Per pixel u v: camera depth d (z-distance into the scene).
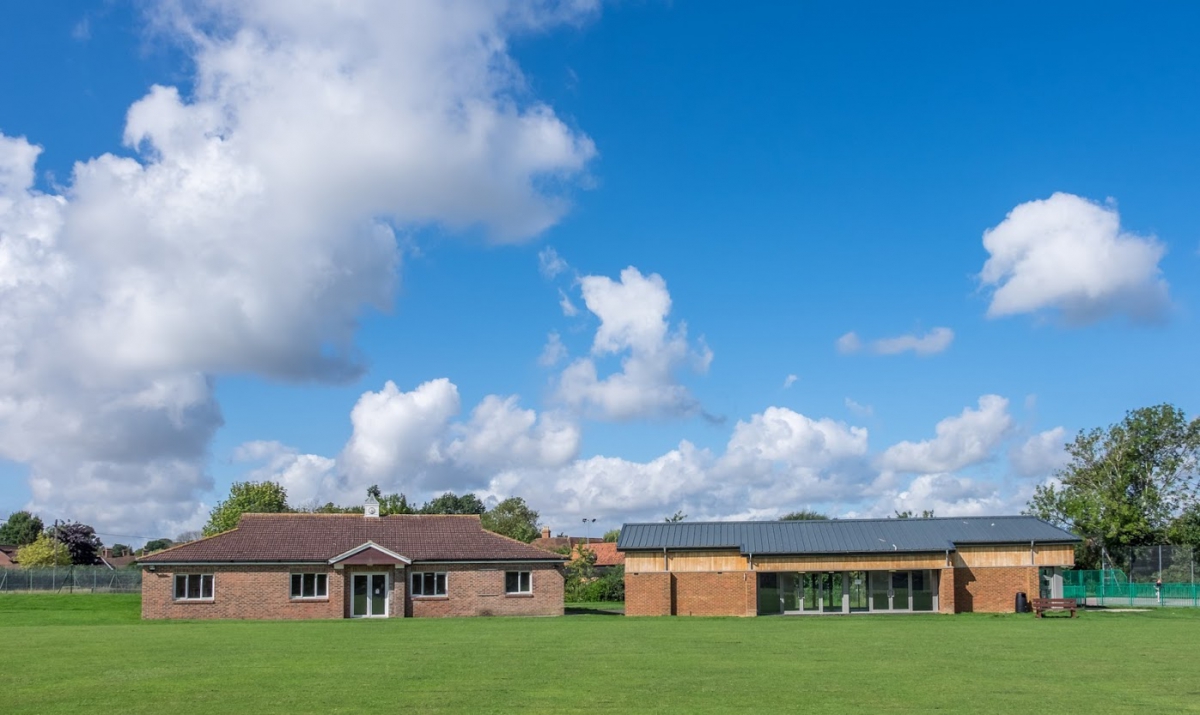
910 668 27.62
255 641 37.38
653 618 54.00
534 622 50.09
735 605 57.03
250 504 111.31
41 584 99.81
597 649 33.50
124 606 65.50
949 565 56.62
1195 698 22.06
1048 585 59.38
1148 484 79.62
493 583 58.66
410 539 60.69
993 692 22.89
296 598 56.75
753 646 34.66
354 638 38.78
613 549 119.12
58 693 22.88
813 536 58.97
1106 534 75.62
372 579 57.59
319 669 27.42
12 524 169.50
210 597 56.06
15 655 31.77
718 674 26.19
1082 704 21.16
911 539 57.94
